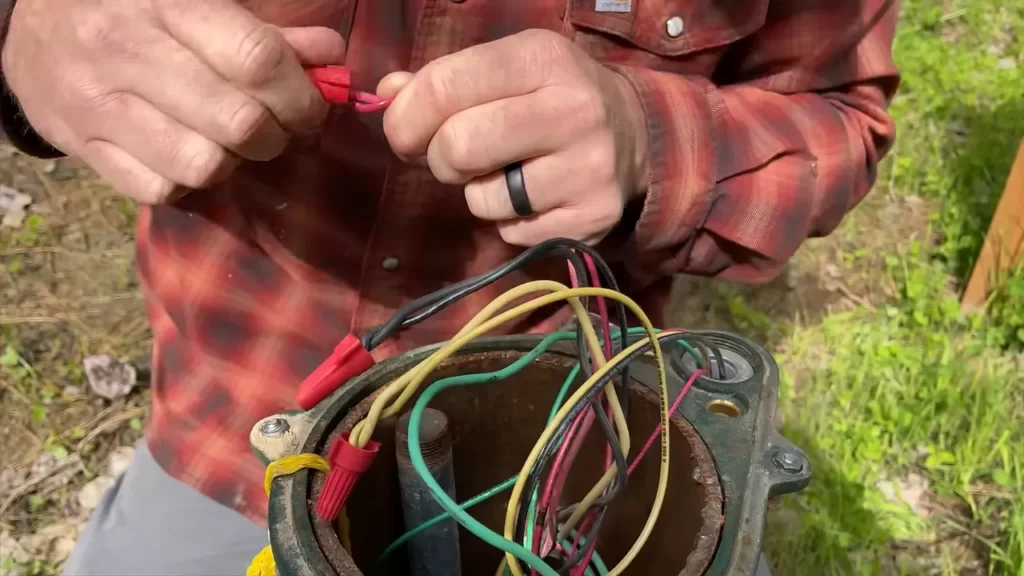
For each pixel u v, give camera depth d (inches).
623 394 18.0
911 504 51.3
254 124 18.8
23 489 50.4
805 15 31.3
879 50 32.6
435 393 17.7
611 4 28.4
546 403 19.6
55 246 65.6
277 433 17.1
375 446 16.1
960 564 48.1
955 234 70.6
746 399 18.9
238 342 31.6
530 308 15.9
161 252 31.9
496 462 20.4
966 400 56.1
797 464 17.3
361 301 29.9
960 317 63.7
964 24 100.4
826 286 66.6
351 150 27.7
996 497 51.3
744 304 63.5
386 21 26.9
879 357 59.4
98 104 19.9
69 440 53.1
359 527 17.9
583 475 19.7
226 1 18.9
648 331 17.0
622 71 25.5
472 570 21.1
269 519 15.6
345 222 29.2
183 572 30.7
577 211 21.1
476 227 28.6
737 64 33.2
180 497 32.9
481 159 19.4
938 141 80.3
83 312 60.6
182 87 18.7
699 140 25.3
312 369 31.4
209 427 32.6
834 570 46.2
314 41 19.7
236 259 30.5
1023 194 60.2
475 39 27.3
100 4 19.8
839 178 30.1
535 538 16.7
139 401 55.8
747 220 27.0
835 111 31.5
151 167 20.2
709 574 15.0
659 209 25.3
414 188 27.8
